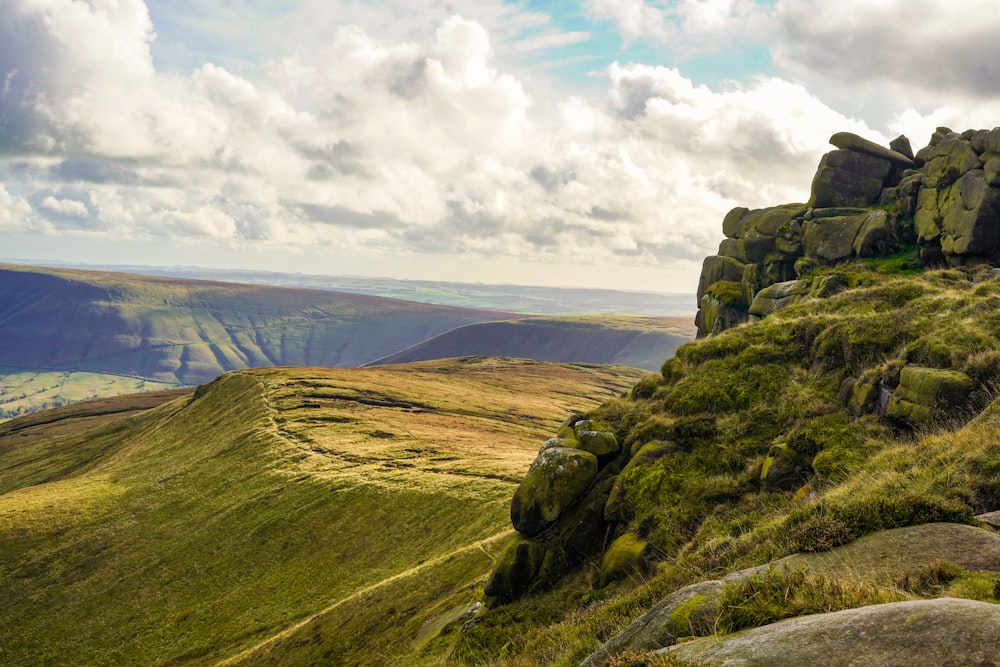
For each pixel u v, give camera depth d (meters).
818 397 18.20
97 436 151.12
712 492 16.00
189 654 49.88
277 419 108.50
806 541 8.64
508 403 145.75
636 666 5.21
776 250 39.66
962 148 31.12
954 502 8.43
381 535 60.62
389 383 147.12
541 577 18.03
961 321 17.50
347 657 35.50
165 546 70.56
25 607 63.50
